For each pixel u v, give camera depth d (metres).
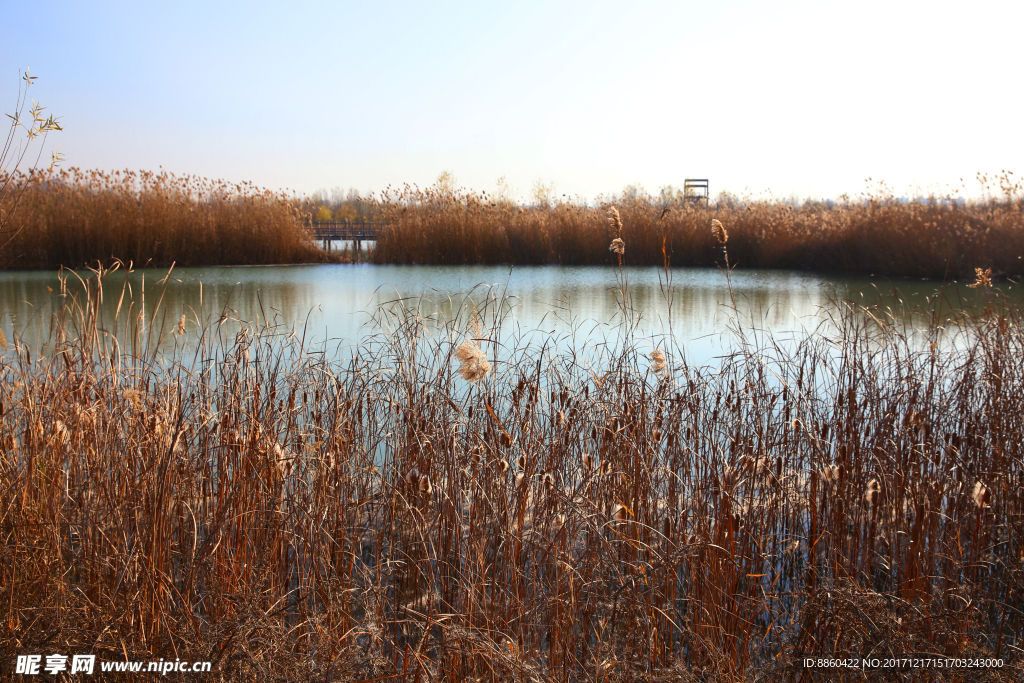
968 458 3.73
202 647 2.23
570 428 3.38
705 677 2.45
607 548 2.71
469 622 2.42
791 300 10.91
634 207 18.23
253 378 3.87
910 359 4.47
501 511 2.73
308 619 2.49
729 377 4.72
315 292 11.45
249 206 17.56
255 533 3.00
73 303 3.99
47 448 2.98
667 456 3.53
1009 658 2.64
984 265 13.72
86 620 2.38
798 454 3.51
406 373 3.79
